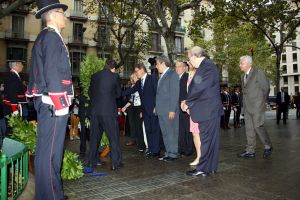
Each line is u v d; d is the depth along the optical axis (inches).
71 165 180.5
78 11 1427.2
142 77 266.8
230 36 1425.9
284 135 382.0
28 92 132.0
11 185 126.0
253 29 847.7
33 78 129.3
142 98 262.2
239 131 469.1
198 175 185.3
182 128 259.8
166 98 234.8
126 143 345.4
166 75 235.8
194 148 275.6
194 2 487.5
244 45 1423.5
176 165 219.1
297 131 431.5
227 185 163.5
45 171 126.6
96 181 178.9
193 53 194.4
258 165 208.8
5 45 1298.0
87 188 164.7
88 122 274.5
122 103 358.0
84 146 276.2
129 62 1405.0
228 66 1551.4
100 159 249.8
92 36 1465.3
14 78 261.1
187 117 256.1
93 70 268.4
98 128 215.8
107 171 204.2
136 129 288.2
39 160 127.0
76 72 1408.7
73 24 1424.7
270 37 869.8
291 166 203.2
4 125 260.2
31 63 131.4
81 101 274.7
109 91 209.3
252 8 749.9
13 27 1310.3
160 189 159.5
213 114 185.9
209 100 186.2
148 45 1139.3
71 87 129.5
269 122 639.1
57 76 121.5
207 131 185.8
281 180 170.6
